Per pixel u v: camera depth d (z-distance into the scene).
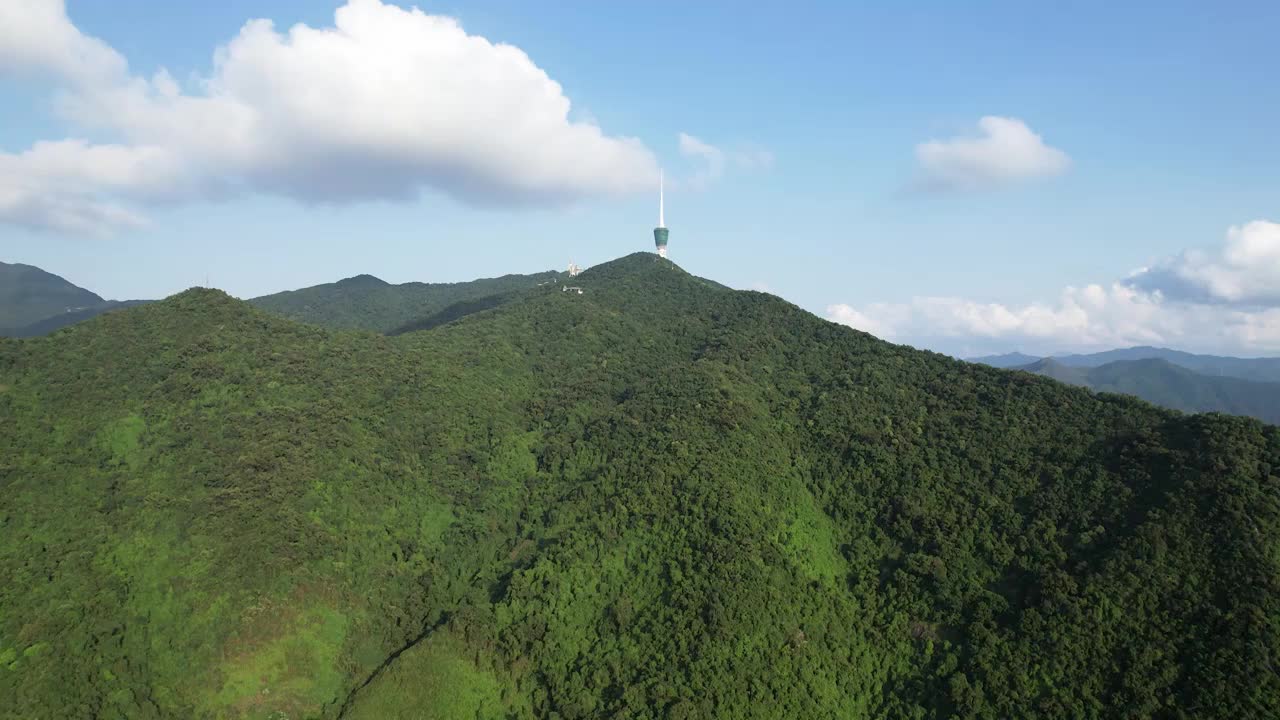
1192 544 79.81
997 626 82.00
